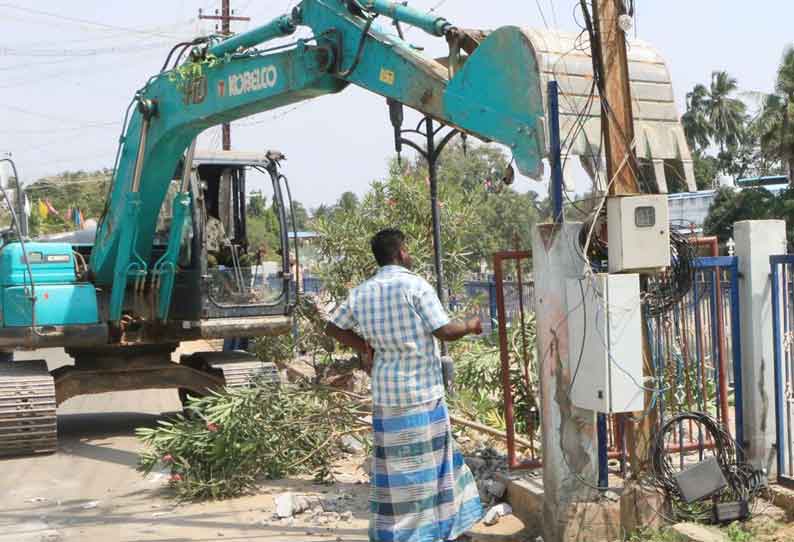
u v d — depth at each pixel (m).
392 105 7.26
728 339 7.33
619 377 5.26
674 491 5.82
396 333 5.23
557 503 5.61
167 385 10.95
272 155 11.10
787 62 42.41
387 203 12.95
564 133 5.47
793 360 6.35
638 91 5.77
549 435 5.65
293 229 11.14
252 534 6.38
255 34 8.31
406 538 5.16
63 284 10.47
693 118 71.19
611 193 5.55
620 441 6.00
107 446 10.16
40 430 9.55
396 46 6.86
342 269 12.71
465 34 6.32
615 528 5.62
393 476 5.21
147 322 10.88
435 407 5.27
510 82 5.68
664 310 5.96
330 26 7.48
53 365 18.95
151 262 11.16
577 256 5.54
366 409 8.76
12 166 10.40
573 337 5.48
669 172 6.00
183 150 9.88
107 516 7.05
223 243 10.98
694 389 7.05
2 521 6.98
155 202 10.38
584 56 5.65
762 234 6.34
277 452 7.82
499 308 6.37
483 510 5.99
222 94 8.79
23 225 10.59
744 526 5.81
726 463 6.04
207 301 10.60
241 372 10.59
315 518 6.71
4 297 10.30
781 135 41.94
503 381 6.46
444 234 12.96
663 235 5.36
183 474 7.66
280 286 11.03
